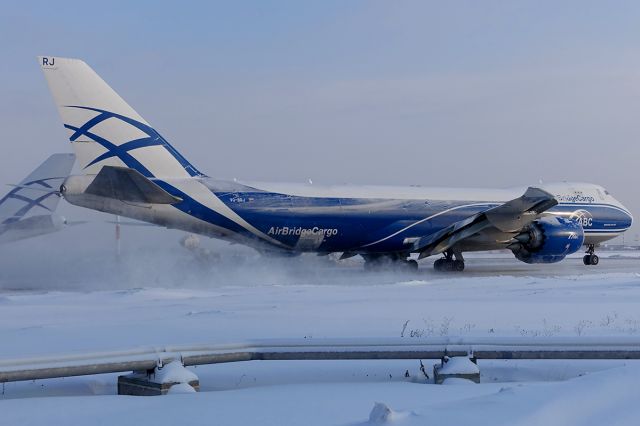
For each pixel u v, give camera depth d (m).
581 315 13.90
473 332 11.26
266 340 8.83
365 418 5.66
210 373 9.05
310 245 30.91
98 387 8.55
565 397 5.59
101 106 26.33
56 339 10.66
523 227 30.97
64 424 5.74
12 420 5.93
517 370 9.03
